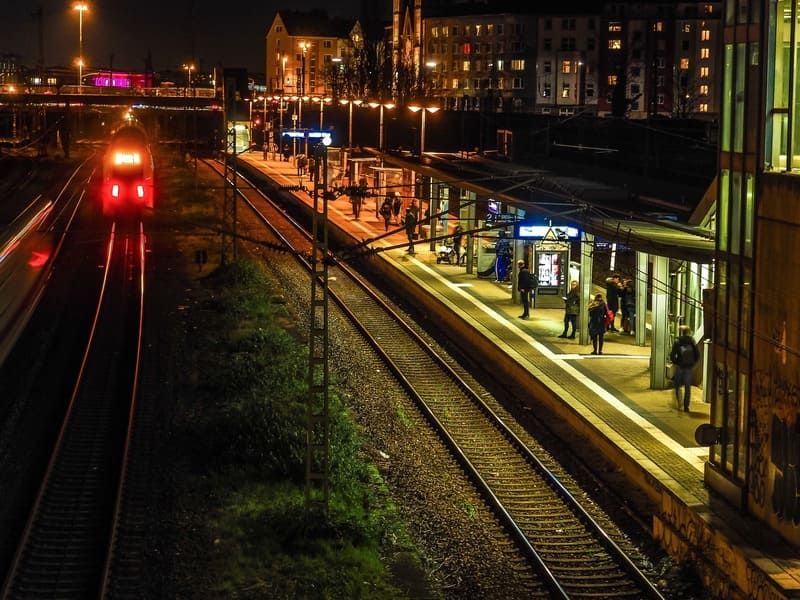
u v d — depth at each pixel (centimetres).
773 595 1512
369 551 1772
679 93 11769
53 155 10275
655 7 12606
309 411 1867
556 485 2105
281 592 1620
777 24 1755
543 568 1722
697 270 2683
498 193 3309
